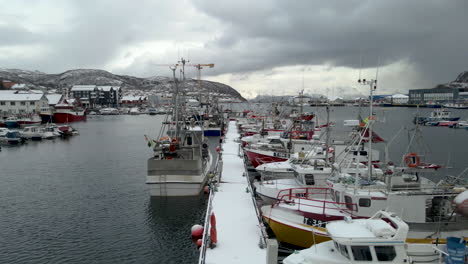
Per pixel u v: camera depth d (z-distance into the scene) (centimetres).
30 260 1666
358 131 2252
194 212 2262
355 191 1587
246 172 3100
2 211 2372
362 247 1148
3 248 1792
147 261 1655
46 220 2192
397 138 6353
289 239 1702
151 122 12381
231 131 7438
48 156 4775
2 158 4641
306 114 5722
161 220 2152
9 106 10950
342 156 2555
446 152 5225
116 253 1736
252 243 1598
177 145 2812
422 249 1345
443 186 1606
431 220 1568
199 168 2498
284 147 3528
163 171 2497
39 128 7144
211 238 1545
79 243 1850
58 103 13688
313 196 2091
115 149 5403
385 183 1730
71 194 2780
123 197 2670
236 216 1959
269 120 6925
